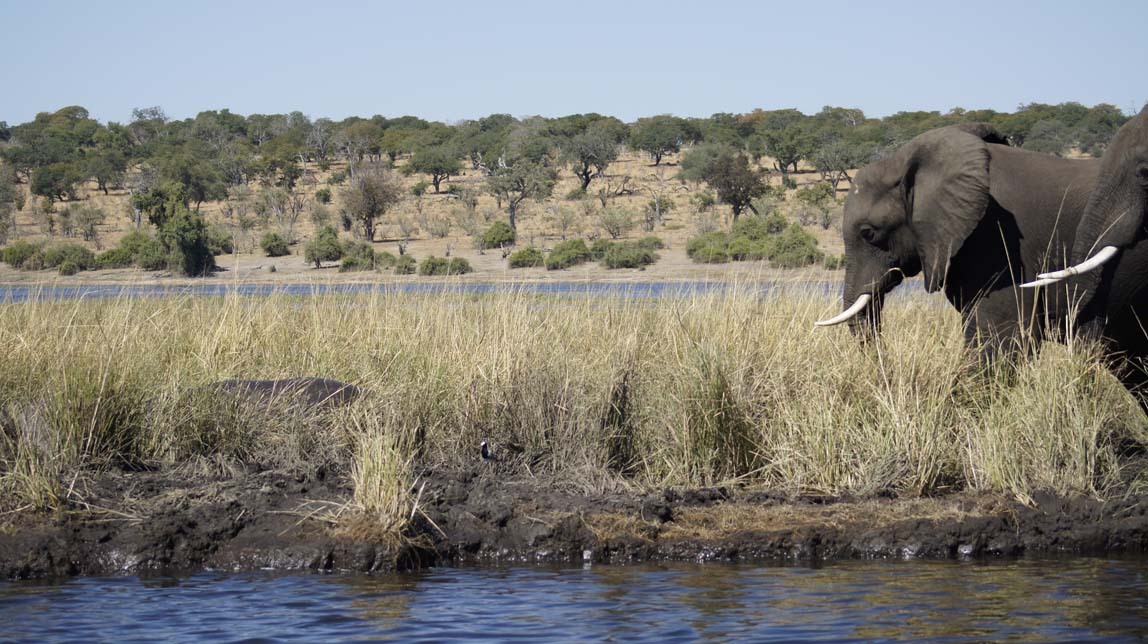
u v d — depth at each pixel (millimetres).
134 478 20391
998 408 21875
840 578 17641
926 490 20719
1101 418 21047
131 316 28531
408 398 23281
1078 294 22859
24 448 19594
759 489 21047
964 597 16531
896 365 22766
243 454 22141
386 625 15297
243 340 28281
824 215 165750
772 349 24391
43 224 193750
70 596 16688
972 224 24422
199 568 18281
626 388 23109
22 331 26234
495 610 15992
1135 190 21688
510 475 21562
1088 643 14539
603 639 14695
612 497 20172
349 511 18922
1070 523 19516
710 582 17453
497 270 125375
